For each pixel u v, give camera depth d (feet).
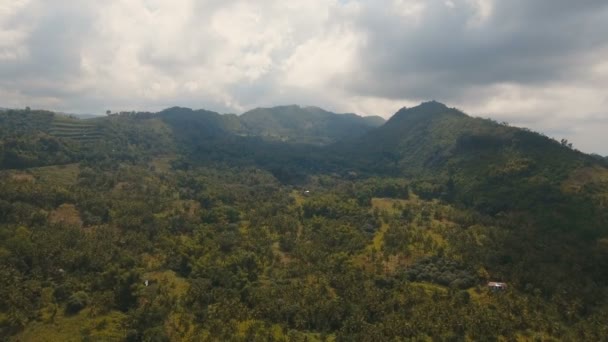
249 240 574.97
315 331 398.42
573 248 536.01
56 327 363.15
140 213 627.87
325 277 479.00
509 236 578.25
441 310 407.85
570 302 433.89
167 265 499.51
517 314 415.23
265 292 440.04
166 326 380.37
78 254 456.86
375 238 608.60
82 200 628.69
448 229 623.77
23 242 445.78
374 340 366.43
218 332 376.89
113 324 372.17
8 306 369.71
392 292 447.42
